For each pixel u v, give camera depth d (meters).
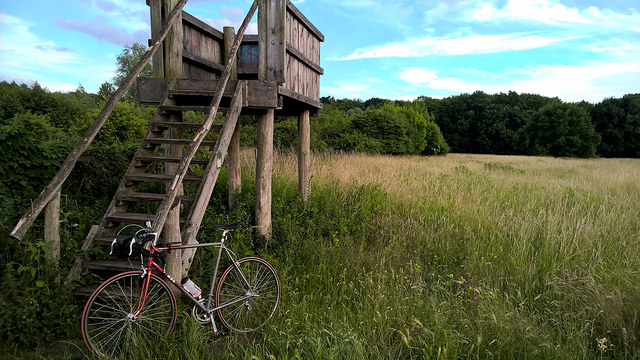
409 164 15.36
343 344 3.01
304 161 7.48
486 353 3.09
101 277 3.72
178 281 3.55
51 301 3.26
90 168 6.09
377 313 3.47
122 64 29.84
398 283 4.30
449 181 10.72
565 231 5.83
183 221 4.30
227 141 4.61
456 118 79.00
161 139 4.46
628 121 62.53
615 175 15.08
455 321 3.55
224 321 3.43
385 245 5.82
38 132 7.49
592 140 51.91
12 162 5.06
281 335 3.27
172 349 3.00
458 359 3.04
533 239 5.84
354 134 24.14
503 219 6.72
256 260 3.73
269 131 5.66
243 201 6.83
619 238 5.98
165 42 5.07
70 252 3.66
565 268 4.71
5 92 20.62
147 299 3.19
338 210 6.91
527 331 3.28
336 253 5.20
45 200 3.33
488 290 4.10
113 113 12.72
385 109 43.62
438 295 4.17
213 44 6.35
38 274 3.37
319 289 4.28
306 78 6.92
